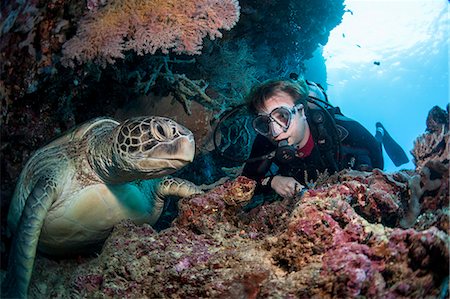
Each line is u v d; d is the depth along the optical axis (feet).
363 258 1.44
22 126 3.02
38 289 2.59
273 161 3.05
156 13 2.71
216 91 4.30
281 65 5.66
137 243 2.03
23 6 2.55
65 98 3.17
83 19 2.68
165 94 3.94
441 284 1.45
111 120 3.20
